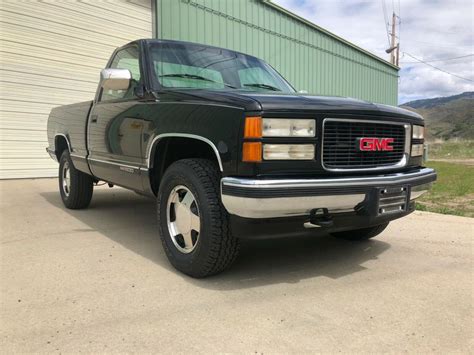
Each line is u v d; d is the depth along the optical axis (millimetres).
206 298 2576
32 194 6355
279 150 2512
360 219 2834
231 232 2721
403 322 2311
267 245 3832
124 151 3711
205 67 3900
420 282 2936
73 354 1936
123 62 4203
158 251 3541
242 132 2490
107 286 2746
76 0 8461
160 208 3139
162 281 2848
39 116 8117
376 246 3871
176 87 3498
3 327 2182
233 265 3223
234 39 11625
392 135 3082
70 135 4980
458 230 4539
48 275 2934
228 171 2566
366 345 2053
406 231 4492
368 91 20281
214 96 2783
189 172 2818
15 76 7754
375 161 2955
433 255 3604
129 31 9375
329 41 16297
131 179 3666
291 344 2047
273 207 2459
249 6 12031
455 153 25812
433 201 6695
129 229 4305
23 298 2543
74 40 8484
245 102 2533
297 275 3029
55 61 8250
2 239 3828
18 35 7738
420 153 3412
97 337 2092
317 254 3576
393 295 2691
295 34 14164
